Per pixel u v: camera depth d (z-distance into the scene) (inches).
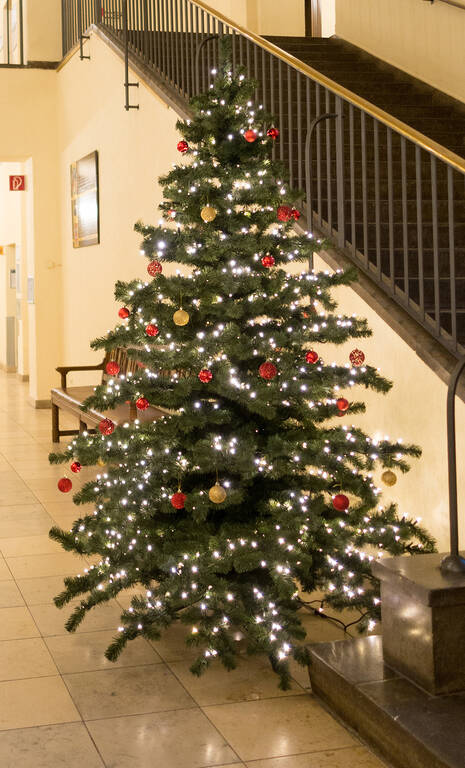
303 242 160.4
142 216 345.1
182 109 286.7
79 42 429.7
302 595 179.3
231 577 155.3
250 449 147.1
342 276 156.2
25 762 116.2
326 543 153.3
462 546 167.3
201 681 141.6
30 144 484.7
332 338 153.5
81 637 160.7
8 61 552.4
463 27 314.8
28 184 501.0
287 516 148.5
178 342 155.4
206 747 120.1
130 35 368.8
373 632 158.2
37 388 484.7
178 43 346.3
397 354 186.4
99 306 412.8
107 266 398.0
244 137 157.8
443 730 108.7
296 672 145.5
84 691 137.9
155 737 123.0
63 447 360.5
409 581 120.3
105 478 158.6
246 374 155.0
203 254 153.5
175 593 146.3
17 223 607.5
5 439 381.1
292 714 130.0
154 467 152.6
